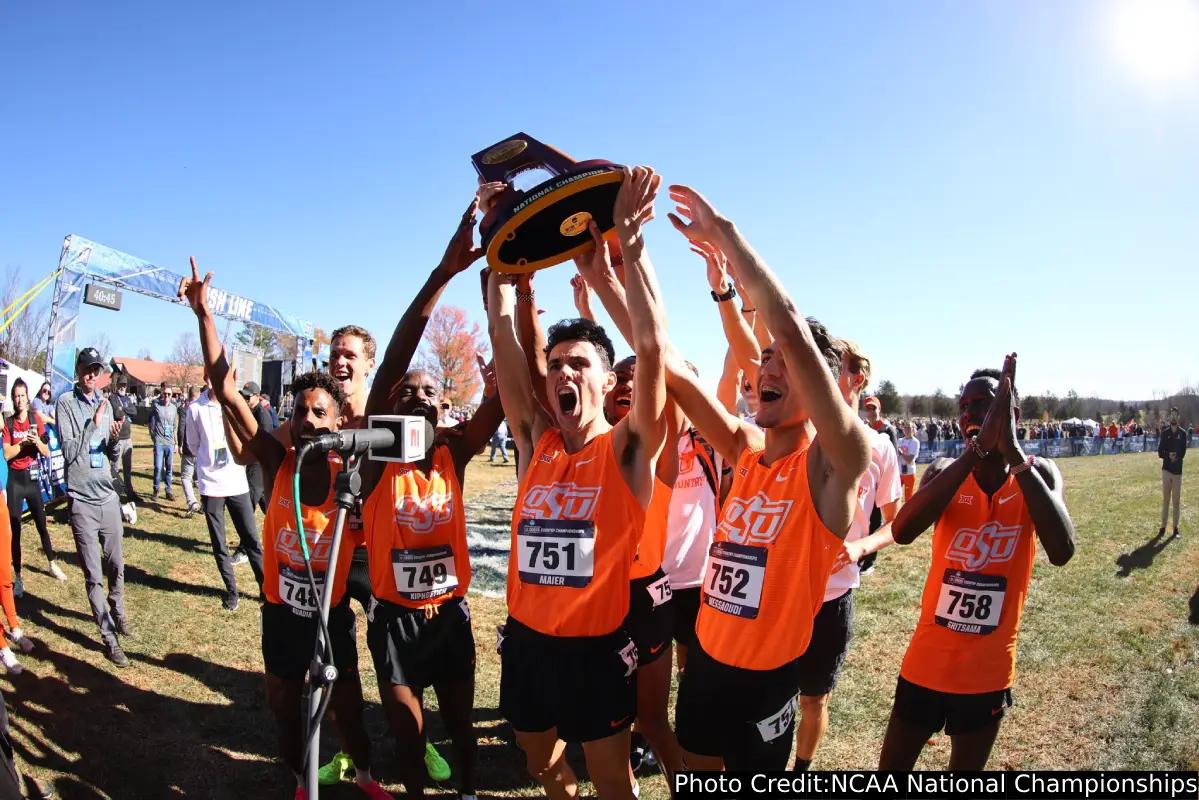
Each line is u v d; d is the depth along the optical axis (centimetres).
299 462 193
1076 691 455
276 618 320
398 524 306
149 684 459
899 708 275
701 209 212
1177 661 504
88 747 375
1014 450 258
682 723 235
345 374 364
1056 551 261
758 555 224
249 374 1748
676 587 387
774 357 233
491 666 525
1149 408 4981
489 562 861
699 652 234
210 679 476
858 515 354
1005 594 263
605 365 264
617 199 210
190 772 364
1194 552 858
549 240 241
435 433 340
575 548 239
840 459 199
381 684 303
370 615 312
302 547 194
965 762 267
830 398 191
